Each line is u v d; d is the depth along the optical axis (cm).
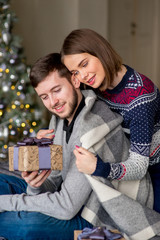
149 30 687
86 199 154
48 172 151
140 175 150
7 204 150
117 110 166
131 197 157
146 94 155
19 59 368
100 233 116
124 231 146
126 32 682
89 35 155
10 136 366
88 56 153
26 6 515
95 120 154
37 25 526
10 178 181
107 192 145
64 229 147
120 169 145
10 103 360
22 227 145
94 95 161
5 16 361
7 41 355
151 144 167
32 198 148
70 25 549
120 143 160
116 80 162
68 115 158
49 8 532
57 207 144
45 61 153
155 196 164
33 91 362
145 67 692
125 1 674
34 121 369
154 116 160
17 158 142
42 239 145
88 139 149
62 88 153
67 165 165
